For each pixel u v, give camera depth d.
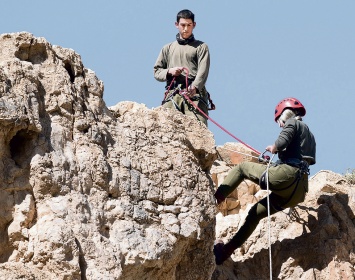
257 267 26.80
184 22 27.55
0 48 22.22
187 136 24.42
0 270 19.81
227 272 25.89
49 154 21.33
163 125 23.95
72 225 20.86
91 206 21.48
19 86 21.34
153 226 22.36
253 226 25.44
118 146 22.83
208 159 24.56
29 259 20.39
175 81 27.42
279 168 25.12
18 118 20.81
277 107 26.14
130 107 23.98
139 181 22.62
